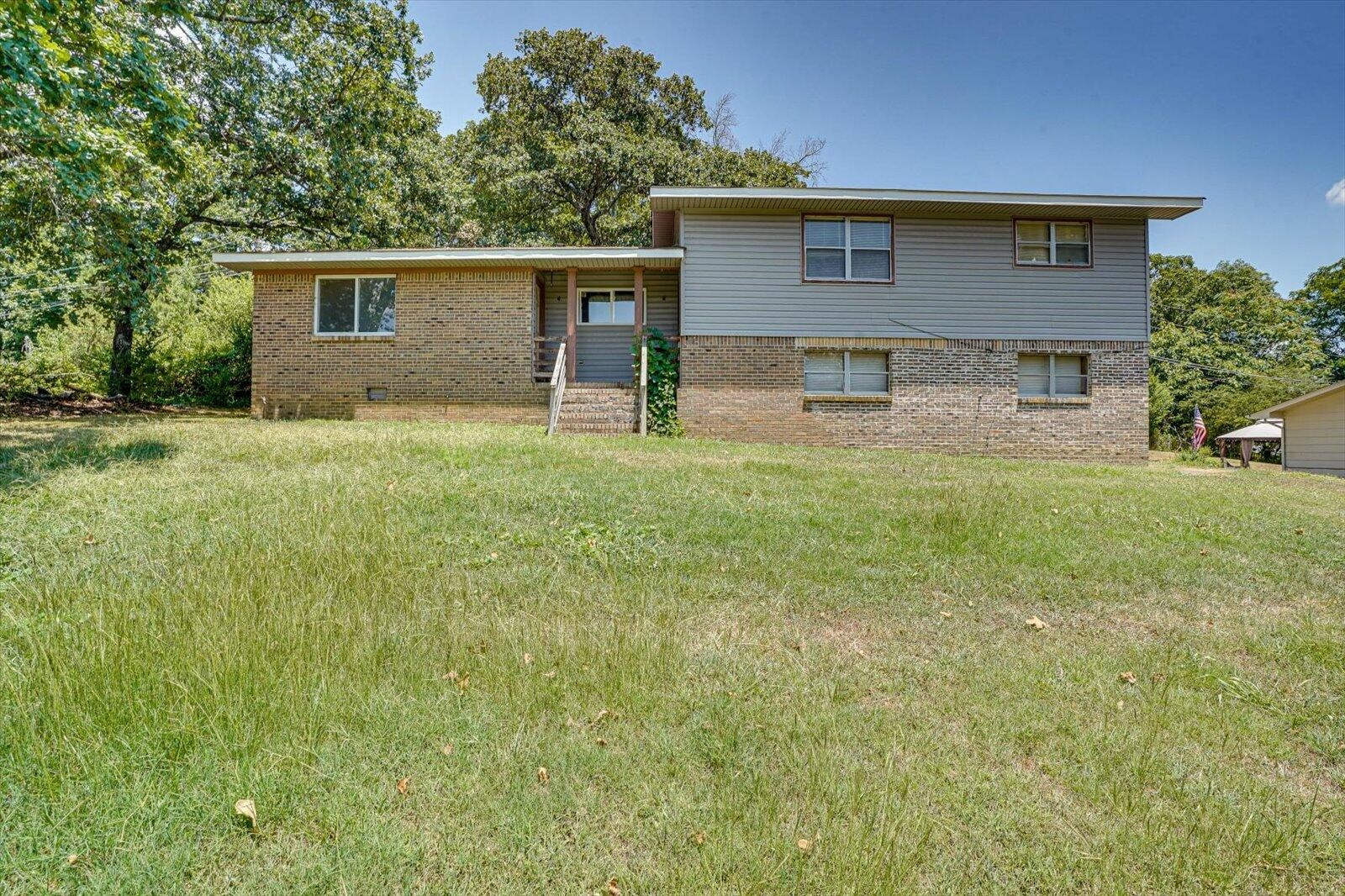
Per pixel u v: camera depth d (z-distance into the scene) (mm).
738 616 3859
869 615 3977
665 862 1923
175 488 6156
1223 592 4652
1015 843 2059
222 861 1886
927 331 14297
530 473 7441
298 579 3945
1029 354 14578
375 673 2900
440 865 1893
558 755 2398
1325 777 2537
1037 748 2598
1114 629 3951
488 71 29703
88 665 2734
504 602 3896
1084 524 6492
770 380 14211
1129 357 14445
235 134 16891
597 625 3574
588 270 16141
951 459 11531
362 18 18016
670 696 2869
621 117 30125
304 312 14945
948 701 2949
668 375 14195
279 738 2396
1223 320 41281
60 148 7984
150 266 13469
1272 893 1919
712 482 7492
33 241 13781
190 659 2822
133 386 19422
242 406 20266
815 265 14344
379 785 2209
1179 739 2717
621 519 5730
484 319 14664
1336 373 38969
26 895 1731
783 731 2613
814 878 1855
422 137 24438
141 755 2264
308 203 18547
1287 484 10602
